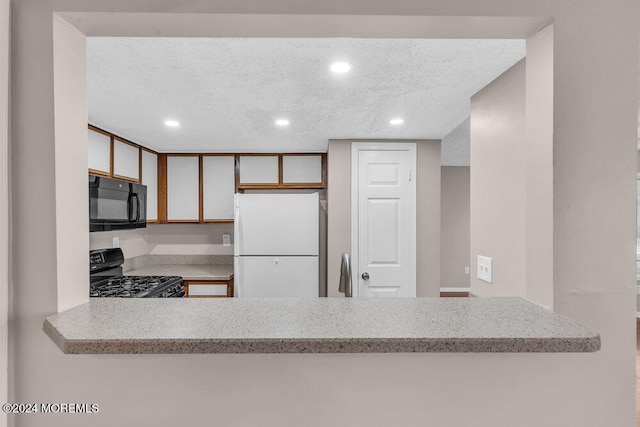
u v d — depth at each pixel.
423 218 2.90
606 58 0.78
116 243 3.14
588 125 0.78
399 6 0.77
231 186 3.39
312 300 0.90
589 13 0.77
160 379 0.74
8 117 0.74
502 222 1.41
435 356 0.73
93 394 0.75
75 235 0.81
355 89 1.70
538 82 0.82
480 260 1.59
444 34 0.86
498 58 1.32
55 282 0.76
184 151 3.33
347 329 0.67
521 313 0.76
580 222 0.78
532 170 0.85
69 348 0.61
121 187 2.48
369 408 0.74
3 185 0.73
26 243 0.75
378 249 2.90
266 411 0.74
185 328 0.67
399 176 2.89
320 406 0.74
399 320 0.72
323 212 3.46
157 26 0.82
